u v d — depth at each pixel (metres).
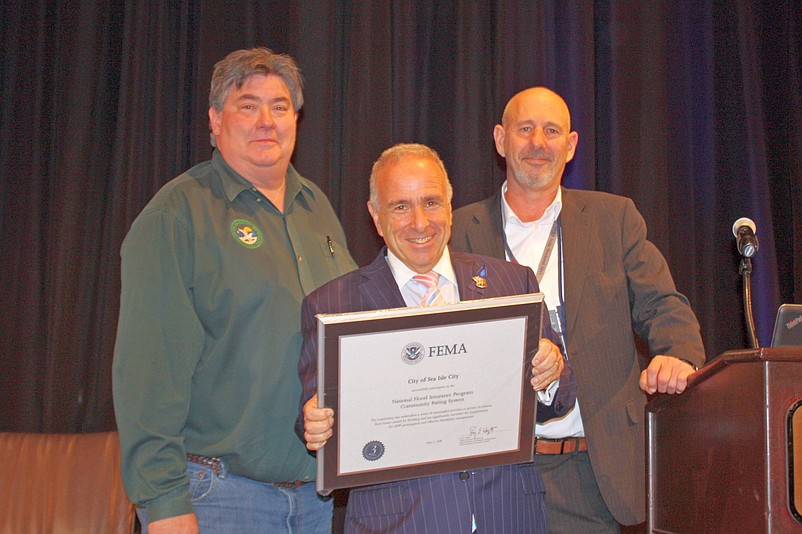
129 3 3.41
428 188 1.90
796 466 1.55
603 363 2.40
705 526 1.76
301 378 1.94
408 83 3.59
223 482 2.05
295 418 2.11
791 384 1.56
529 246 2.59
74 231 3.31
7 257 3.32
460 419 1.79
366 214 3.46
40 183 3.38
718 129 3.95
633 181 3.72
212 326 2.09
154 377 1.98
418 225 1.87
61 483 2.62
